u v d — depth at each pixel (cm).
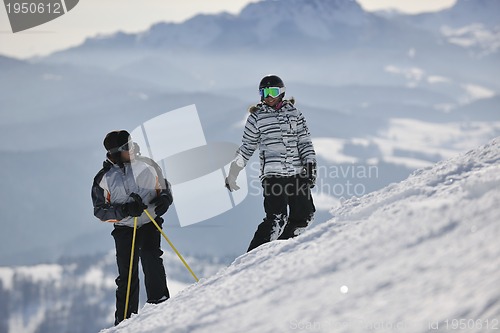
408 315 594
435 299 598
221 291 1031
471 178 1038
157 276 1691
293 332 683
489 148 1334
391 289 677
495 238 671
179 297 1227
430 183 1161
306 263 942
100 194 1700
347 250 898
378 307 646
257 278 1002
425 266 690
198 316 915
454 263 660
